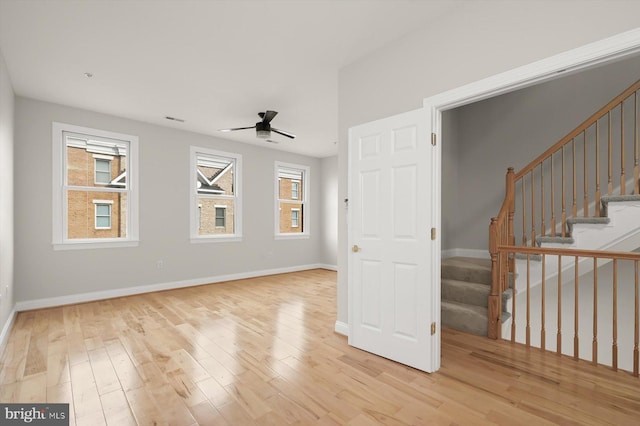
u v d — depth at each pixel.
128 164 4.68
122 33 2.54
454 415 1.80
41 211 3.93
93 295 4.30
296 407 1.87
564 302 3.51
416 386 2.11
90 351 2.66
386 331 2.54
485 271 3.50
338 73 3.18
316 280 5.88
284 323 3.42
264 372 2.30
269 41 2.67
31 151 3.87
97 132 4.36
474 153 4.88
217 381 2.17
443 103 2.28
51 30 2.49
